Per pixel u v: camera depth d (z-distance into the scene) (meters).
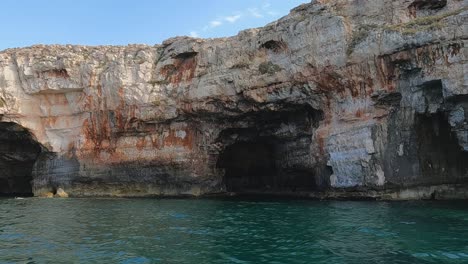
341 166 28.22
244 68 33.75
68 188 39.66
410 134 25.84
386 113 26.72
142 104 37.38
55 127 40.59
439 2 27.22
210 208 26.34
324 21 29.36
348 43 28.28
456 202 24.58
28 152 44.84
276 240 15.80
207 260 13.34
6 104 39.47
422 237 15.44
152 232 18.19
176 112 36.75
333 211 22.38
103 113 38.78
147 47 40.31
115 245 15.72
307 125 33.06
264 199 32.38
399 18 27.62
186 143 37.09
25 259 13.91
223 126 36.16
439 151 26.42
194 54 37.56
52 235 17.94
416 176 25.81
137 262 13.31
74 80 39.53
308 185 34.91
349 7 29.55
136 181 38.03
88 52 41.28
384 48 26.14
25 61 40.47
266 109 33.38
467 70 23.02
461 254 13.13
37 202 32.81
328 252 13.78
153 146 37.78
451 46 23.61
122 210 26.19
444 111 24.77
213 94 34.91
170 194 37.00
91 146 39.34
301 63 30.53
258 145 39.56
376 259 12.83
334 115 29.34
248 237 16.53
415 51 24.92
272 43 32.88
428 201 25.23
